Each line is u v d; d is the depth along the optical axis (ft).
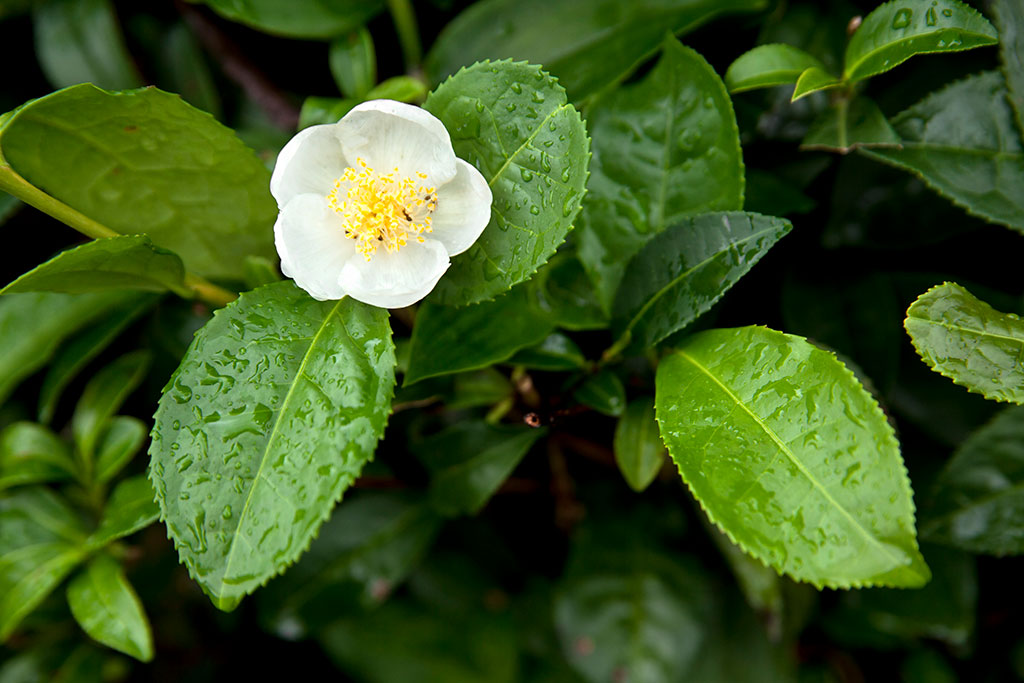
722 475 0.90
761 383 0.92
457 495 1.07
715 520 0.89
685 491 1.17
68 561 1.07
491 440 1.05
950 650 1.17
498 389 1.03
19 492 1.09
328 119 1.02
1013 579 1.15
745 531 0.89
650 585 1.16
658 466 0.99
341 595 1.17
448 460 1.07
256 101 1.16
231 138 0.96
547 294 1.01
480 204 0.92
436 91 0.93
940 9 0.95
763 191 1.04
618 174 1.02
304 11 1.07
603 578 1.17
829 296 1.08
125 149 0.96
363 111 0.93
